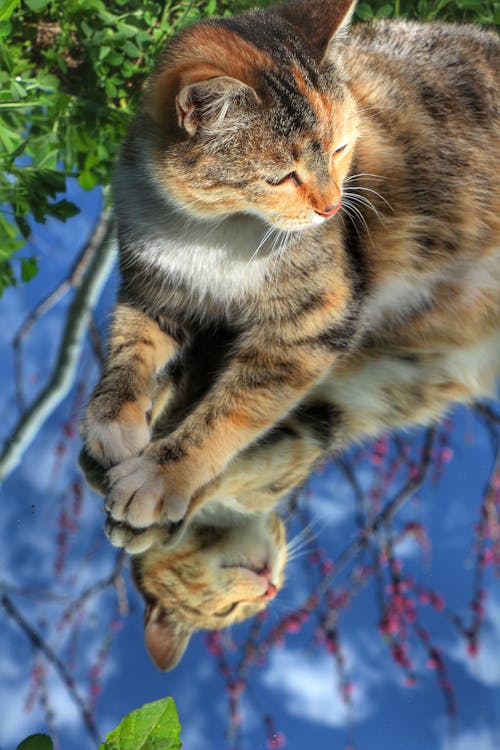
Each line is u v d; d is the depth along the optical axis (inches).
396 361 65.1
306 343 61.9
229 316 62.6
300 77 60.1
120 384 61.3
